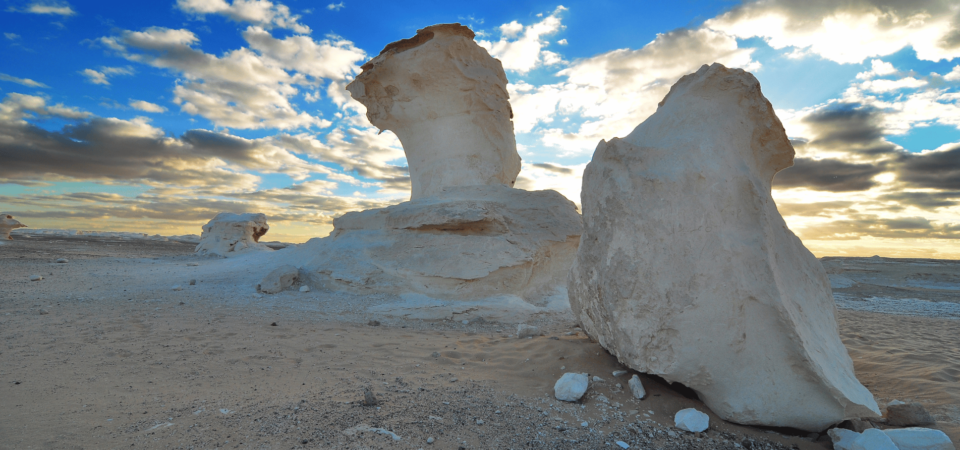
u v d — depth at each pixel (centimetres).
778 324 338
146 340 530
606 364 447
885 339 694
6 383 363
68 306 745
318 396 350
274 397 346
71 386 362
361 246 1021
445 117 1234
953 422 354
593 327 464
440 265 923
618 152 420
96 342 514
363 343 563
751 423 340
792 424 337
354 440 277
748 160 413
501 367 468
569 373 399
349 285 954
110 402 327
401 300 897
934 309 1180
